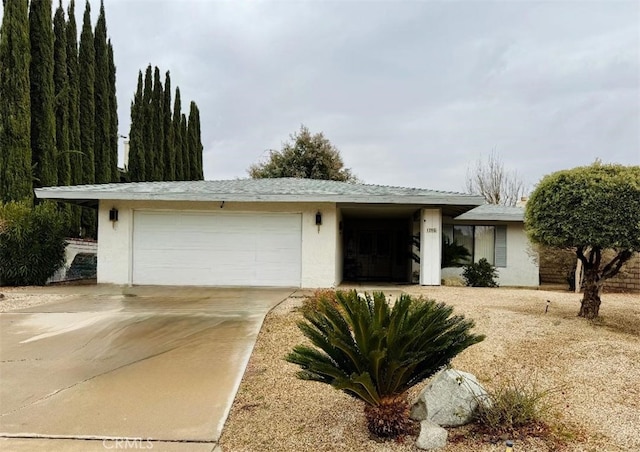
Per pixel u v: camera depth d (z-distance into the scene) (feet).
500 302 29.17
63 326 22.17
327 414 12.86
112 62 71.26
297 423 12.31
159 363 16.93
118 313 25.09
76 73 61.57
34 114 52.54
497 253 54.19
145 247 39.88
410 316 11.06
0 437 11.38
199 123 101.71
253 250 40.01
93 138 64.80
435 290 37.58
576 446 10.51
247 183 46.73
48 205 42.06
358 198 37.09
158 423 12.21
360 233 65.46
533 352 17.51
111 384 14.90
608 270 23.57
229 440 11.35
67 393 14.16
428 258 41.45
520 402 11.56
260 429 11.94
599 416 12.11
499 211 55.26
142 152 76.69
